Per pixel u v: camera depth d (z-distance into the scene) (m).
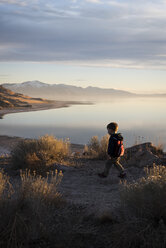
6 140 34.19
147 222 3.31
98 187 6.49
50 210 3.87
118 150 7.11
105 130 52.12
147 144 11.67
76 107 196.25
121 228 3.20
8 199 3.71
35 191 4.27
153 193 3.48
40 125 62.97
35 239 3.03
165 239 2.89
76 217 3.65
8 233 2.99
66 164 9.30
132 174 7.83
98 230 3.31
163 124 65.19
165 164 8.62
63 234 3.15
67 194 5.54
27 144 9.55
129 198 3.66
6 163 9.64
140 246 2.90
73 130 52.03
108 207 4.07
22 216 3.35
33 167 7.84
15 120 79.62
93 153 11.27
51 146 9.98
